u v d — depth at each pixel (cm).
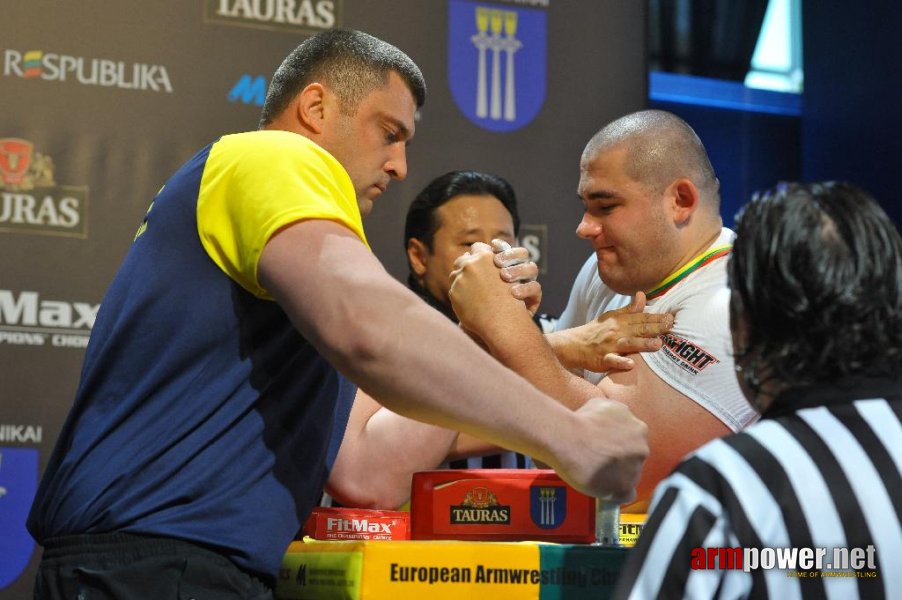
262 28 372
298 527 158
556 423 149
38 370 345
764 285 128
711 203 245
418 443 213
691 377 230
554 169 394
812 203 129
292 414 162
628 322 235
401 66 190
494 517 170
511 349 216
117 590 146
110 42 358
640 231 238
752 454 121
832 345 124
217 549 150
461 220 328
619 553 153
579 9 402
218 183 158
